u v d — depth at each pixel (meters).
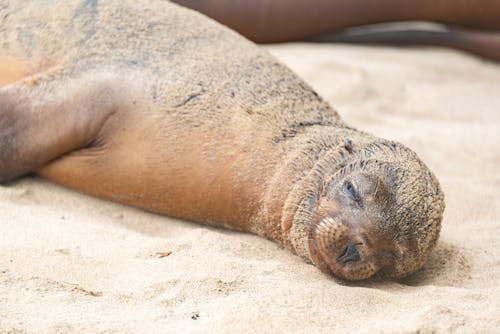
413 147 15.34
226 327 8.28
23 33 12.29
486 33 23.02
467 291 9.58
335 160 10.60
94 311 8.42
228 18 20.53
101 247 9.98
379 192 9.90
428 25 24.64
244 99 11.48
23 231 10.00
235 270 9.58
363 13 21.52
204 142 11.20
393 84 19.48
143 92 11.36
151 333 8.05
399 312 8.98
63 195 11.62
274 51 20.70
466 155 15.42
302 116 11.64
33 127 11.20
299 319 8.61
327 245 9.71
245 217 11.22
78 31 12.05
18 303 8.32
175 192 11.34
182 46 11.97
